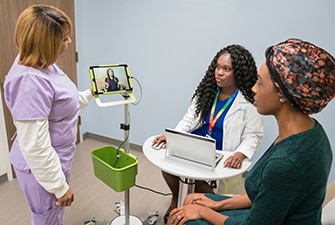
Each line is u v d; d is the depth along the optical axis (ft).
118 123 10.40
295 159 2.49
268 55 2.64
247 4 7.45
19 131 3.80
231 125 5.67
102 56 9.93
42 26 3.66
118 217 6.53
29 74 3.72
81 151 10.10
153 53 9.09
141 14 8.81
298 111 2.62
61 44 3.90
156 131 9.98
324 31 6.94
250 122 5.62
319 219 2.85
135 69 9.56
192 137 4.46
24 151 3.83
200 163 4.66
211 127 5.89
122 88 5.34
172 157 4.87
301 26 7.11
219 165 4.75
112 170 4.92
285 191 2.54
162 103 9.53
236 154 5.08
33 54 3.79
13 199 7.28
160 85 9.36
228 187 6.03
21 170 4.30
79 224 6.55
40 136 3.79
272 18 7.32
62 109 4.19
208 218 3.58
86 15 9.65
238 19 7.68
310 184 2.53
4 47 7.23
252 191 3.00
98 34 9.70
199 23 8.16
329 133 7.59
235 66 5.40
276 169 2.53
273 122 8.07
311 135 2.59
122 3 8.95
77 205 7.19
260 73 2.70
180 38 8.55
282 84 2.47
